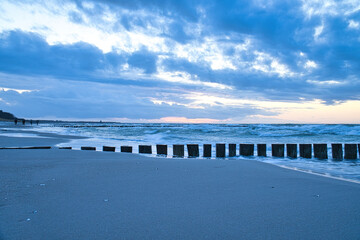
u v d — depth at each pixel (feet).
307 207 7.89
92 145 39.42
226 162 18.19
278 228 6.17
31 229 5.82
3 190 9.14
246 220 6.68
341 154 28.12
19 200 8.02
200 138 59.77
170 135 67.62
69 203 7.84
